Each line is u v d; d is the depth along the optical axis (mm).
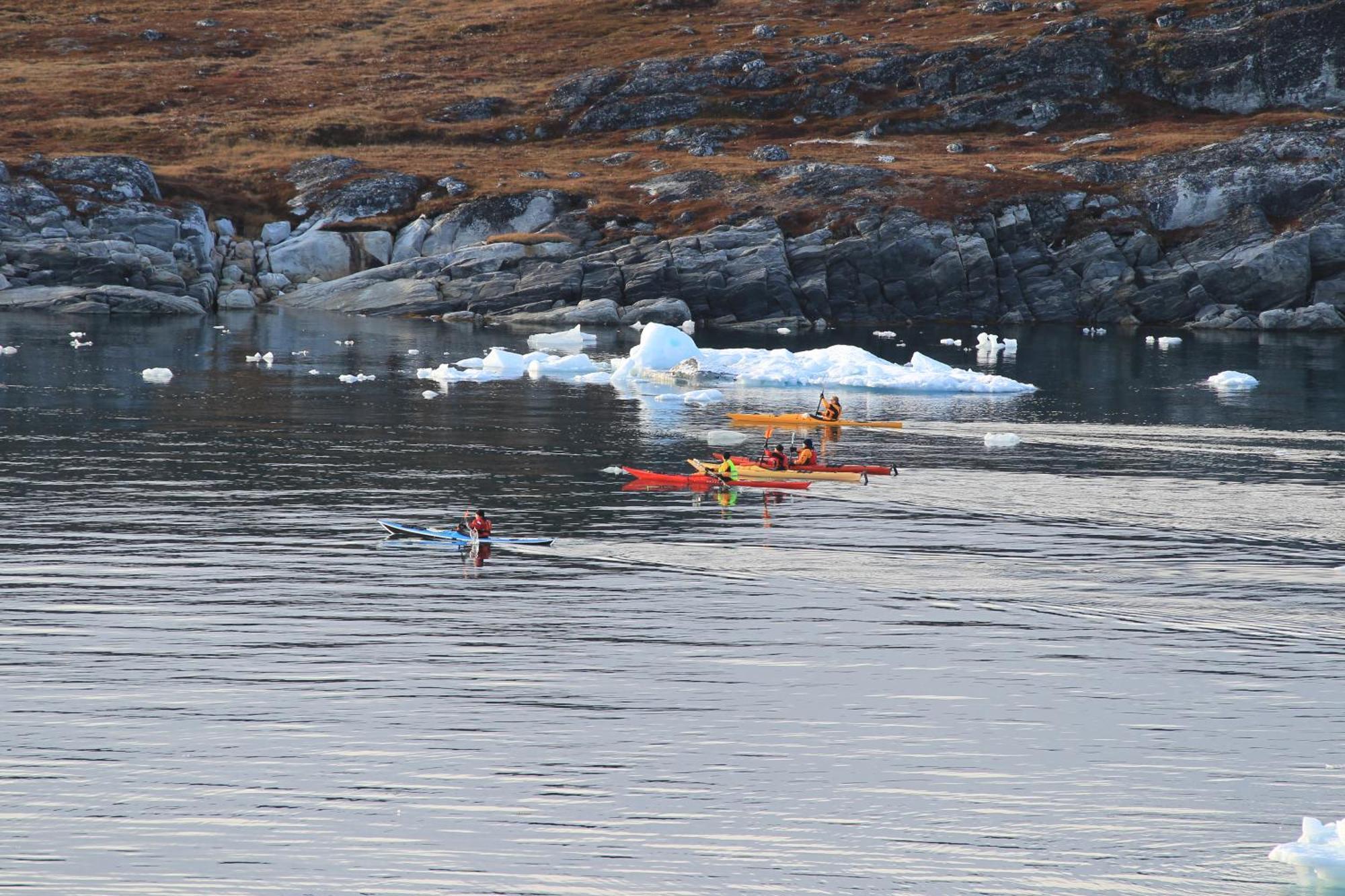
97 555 115750
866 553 123500
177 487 144625
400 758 76250
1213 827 70500
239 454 164750
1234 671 93125
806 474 160250
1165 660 95125
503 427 191125
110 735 78000
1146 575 117938
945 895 63969
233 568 112938
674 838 68500
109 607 101188
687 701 85500
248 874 64188
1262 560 123812
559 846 67375
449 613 102125
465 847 67062
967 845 68375
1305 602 110062
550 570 115188
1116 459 175750
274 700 83875
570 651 94125
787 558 121125
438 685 87125
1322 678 92000
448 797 71875
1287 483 160875
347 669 89375
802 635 99125
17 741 76875
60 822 68250
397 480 151875
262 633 96312
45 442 169750
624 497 146125
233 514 133000
